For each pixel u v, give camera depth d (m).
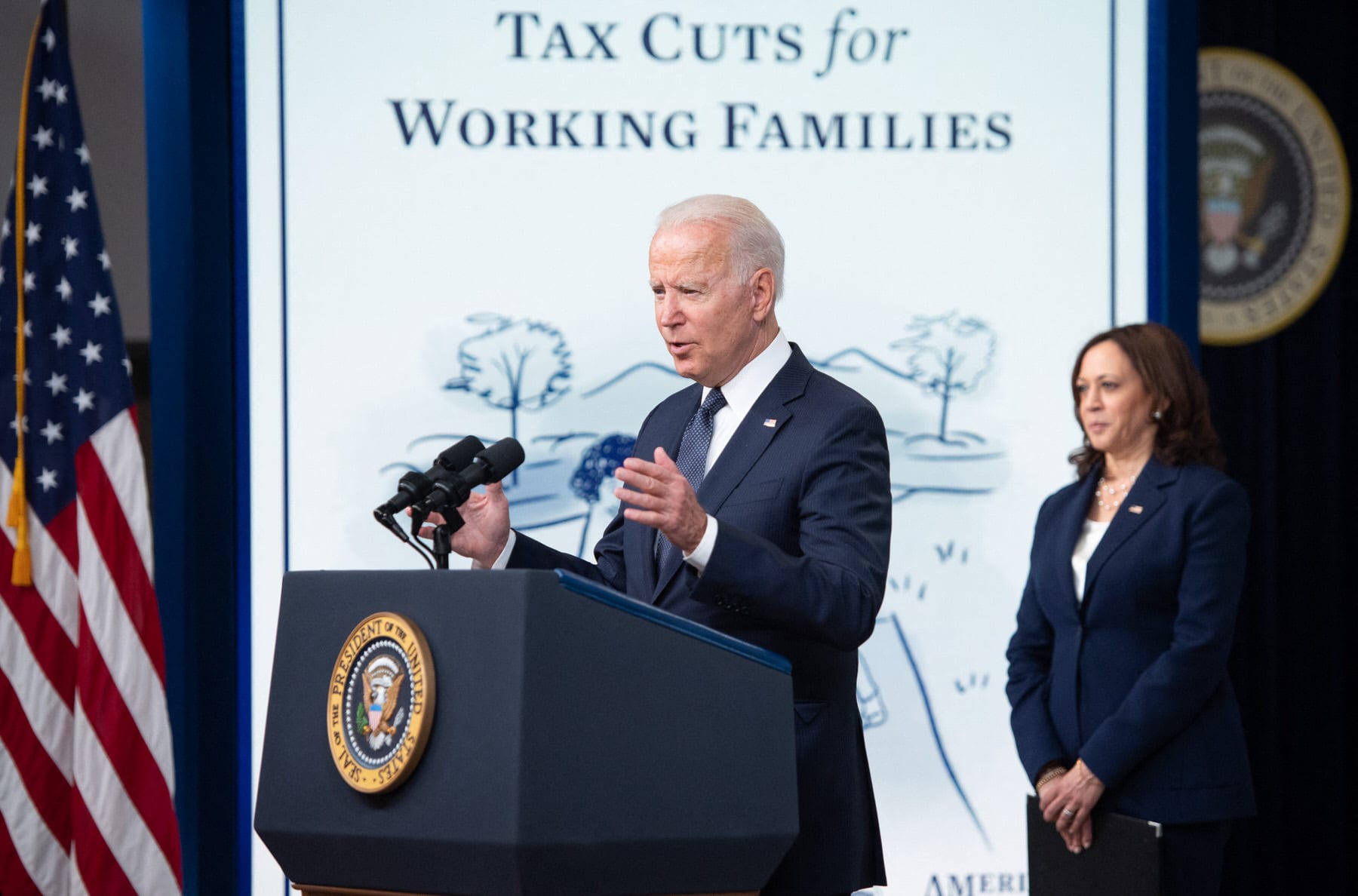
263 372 8.26
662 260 5.15
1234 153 11.45
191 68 8.18
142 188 11.95
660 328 5.19
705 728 3.51
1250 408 11.40
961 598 8.48
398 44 8.41
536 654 3.20
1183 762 6.47
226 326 8.20
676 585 4.91
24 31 11.66
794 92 8.53
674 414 5.68
